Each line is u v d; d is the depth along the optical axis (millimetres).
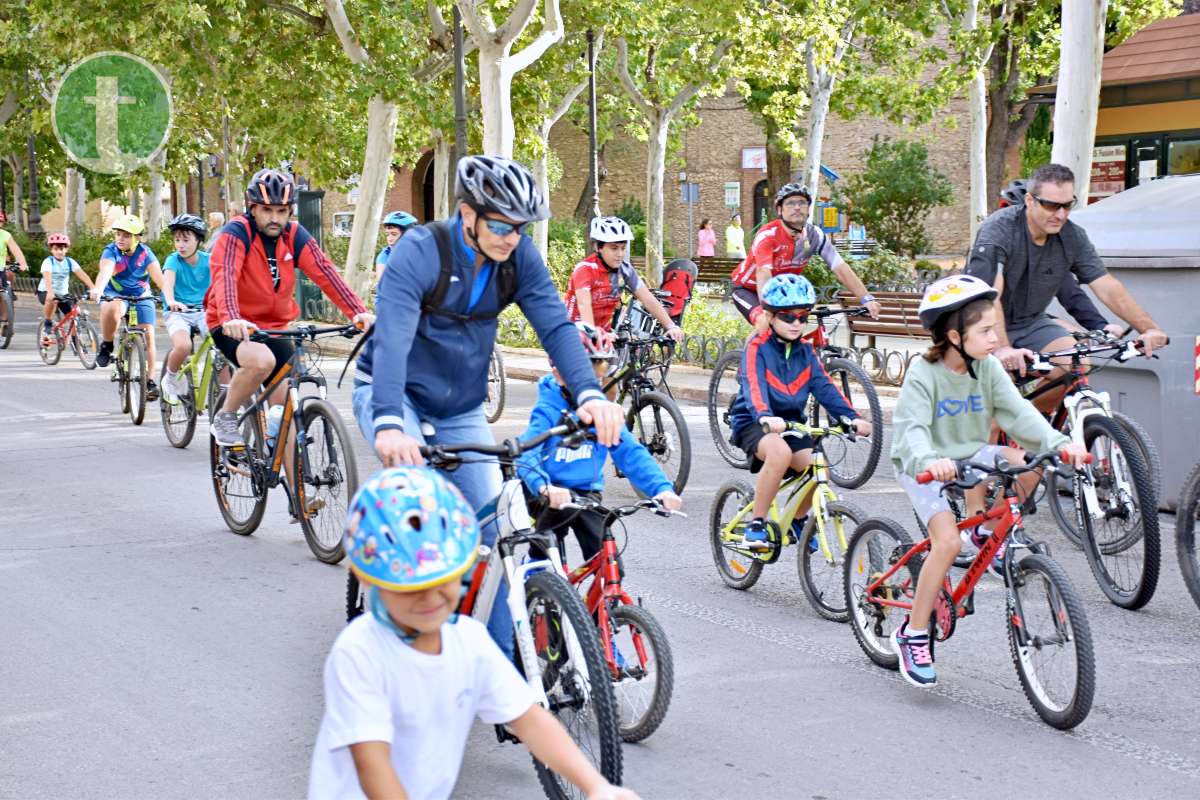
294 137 26750
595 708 3957
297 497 7590
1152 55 21094
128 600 6777
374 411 4375
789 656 5883
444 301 4594
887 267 23891
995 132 29547
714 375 10625
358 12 23953
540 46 20969
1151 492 6391
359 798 2604
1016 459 5148
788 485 6418
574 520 4914
